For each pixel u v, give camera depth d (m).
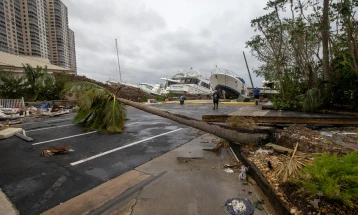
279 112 9.02
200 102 22.45
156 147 4.77
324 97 8.87
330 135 4.55
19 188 2.76
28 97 14.67
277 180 2.46
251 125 4.60
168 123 8.57
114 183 2.87
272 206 2.18
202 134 6.21
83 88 7.42
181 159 3.84
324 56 8.87
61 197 2.52
